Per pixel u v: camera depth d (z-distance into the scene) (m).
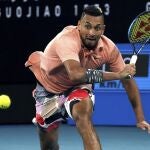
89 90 9.87
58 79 10.05
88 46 9.44
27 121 18.33
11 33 17.56
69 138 15.96
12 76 17.97
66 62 8.99
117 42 17.47
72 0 17.12
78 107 9.34
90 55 9.60
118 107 17.42
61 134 16.55
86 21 9.20
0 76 17.94
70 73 8.91
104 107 17.48
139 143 15.30
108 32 17.47
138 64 17.17
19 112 18.23
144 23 9.57
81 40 9.40
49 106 10.55
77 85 9.96
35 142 15.47
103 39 9.85
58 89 10.25
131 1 17.19
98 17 9.19
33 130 17.38
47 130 10.95
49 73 10.05
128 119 17.47
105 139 15.78
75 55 9.08
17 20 17.44
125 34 17.42
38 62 10.66
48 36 17.44
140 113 10.13
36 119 10.94
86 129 9.09
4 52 17.75
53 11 17.27
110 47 9.83
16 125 18.19
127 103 17.36
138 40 9.67
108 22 17.38
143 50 17.11
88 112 9.28
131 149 14.50
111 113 17.48
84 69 8.95
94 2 17.16
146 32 9.64
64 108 10.28
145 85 17.06
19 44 17.66
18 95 18.14
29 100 18.19
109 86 17.30
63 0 17.16
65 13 17.20
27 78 18.02
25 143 15.32
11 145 15.05
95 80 8.92
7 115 18.23
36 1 17.23
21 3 17.30
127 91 10.20
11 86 18.03
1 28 17.55
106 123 17.55
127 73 8.88
